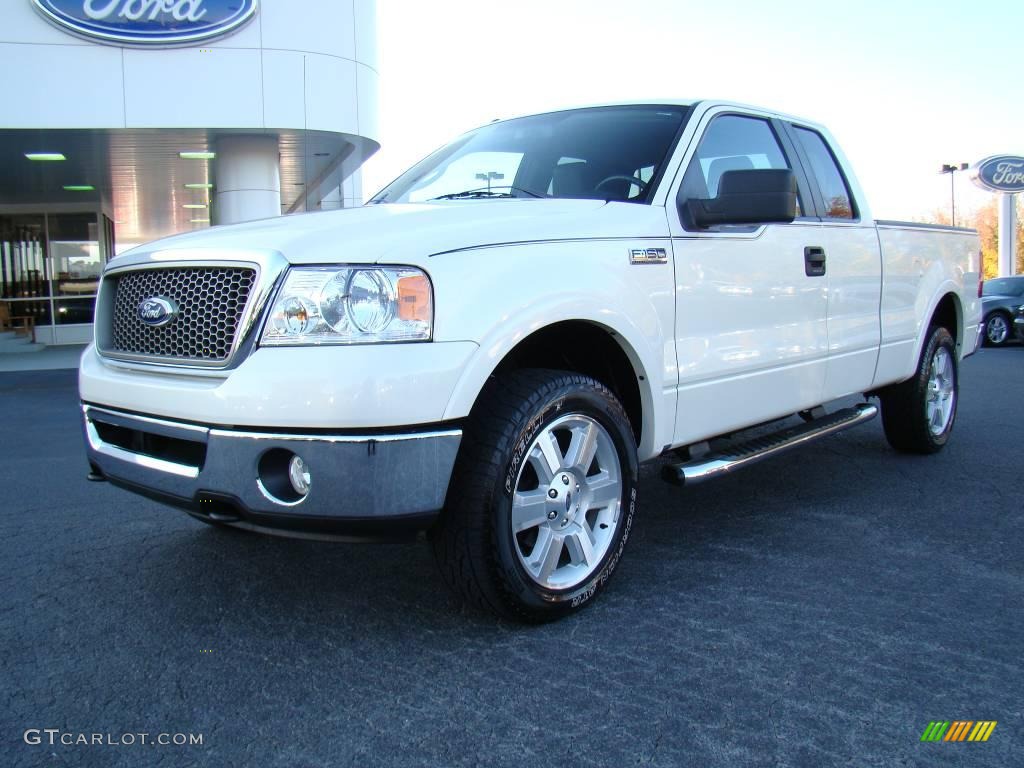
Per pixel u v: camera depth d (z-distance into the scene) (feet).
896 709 8.15
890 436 18.84
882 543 13.05
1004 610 10.45
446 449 8.80
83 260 69.87
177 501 9.42
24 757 7.46
